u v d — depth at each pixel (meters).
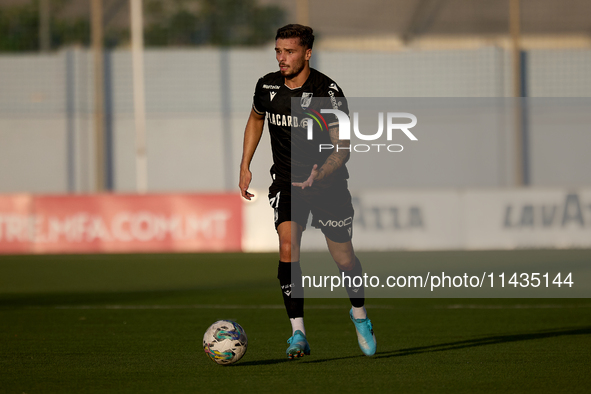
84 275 38.69
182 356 17.08
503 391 13.30
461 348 17.97
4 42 77.75
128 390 13.52
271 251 51.12
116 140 71.44
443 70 69.12
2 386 13.93
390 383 13.95
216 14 79.19
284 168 15.90
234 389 13.49
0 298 29.77
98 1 65.12
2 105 70.94
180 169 71.56
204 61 71.19
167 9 79.75
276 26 79.88
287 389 13.46
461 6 79.44
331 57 69.69
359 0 79.31
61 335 20.50
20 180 71.44
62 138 71.12
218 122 71.50
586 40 77.31
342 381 14.13
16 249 51.88
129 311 25.69
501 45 76.06
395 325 22.19
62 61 70.81
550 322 22.59
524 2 77.69
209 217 51.56
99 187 66.50
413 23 79.06
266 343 18.97
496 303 27.47
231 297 29.70
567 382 14.03
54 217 51.72
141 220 51.59
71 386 13.89
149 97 71.25
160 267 42.22
